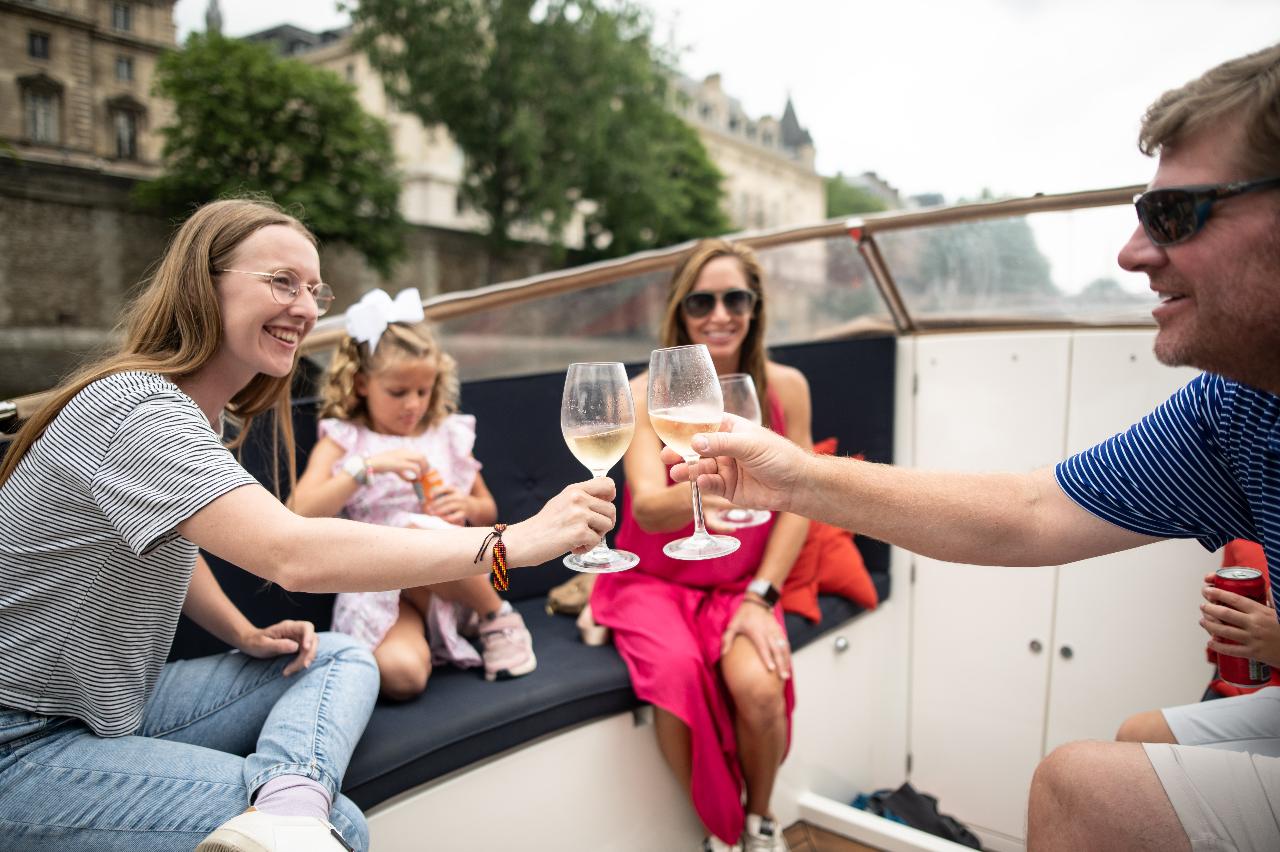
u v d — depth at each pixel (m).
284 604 1.80
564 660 1.72
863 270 2.53
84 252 20.19
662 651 1.62
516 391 2.29
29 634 1.04
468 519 1.93
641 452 1.85
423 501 1.80
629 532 1.92
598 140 26.73
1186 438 1.01
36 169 19.05
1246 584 1.21
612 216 29.95
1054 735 2.25
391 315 1.86
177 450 0.96
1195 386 1.02
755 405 1.53
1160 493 1.03
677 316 1.98
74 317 19.95
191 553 1.12
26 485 1.03
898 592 2.49
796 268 2.63
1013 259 2.26
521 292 2.40
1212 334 0.79
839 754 2.26
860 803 2.33
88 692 1.07
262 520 0.94
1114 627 2.14
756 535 1.92
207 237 1.10
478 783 1.44
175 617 1.15
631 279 2.58
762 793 1.65
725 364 1.99
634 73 27.28
